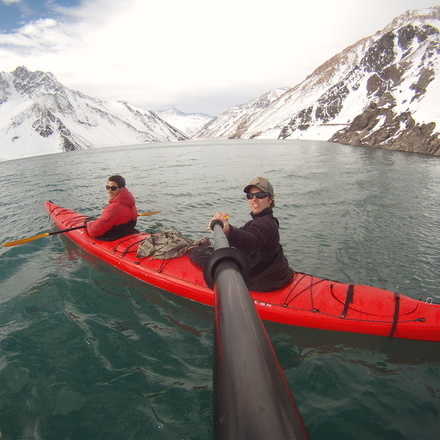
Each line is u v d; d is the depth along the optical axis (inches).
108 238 260.4
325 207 421.4
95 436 106.3
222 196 515.2
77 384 129.2
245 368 40.3
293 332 162.1
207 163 1122.7
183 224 362.9
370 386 125.6
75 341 157.2
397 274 229.8
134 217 266.2
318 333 160.7
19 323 175.5
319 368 136.0
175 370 135.9
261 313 168.4
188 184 652.7
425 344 150.6
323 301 166.4
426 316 154.6
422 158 1024.9
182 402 118.4
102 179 796.0
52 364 141.4
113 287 212.7
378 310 159.5
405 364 138.2
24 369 138.6
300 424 35.8
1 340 160.1
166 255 219.1
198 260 206.1
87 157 2076.8
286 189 558.6
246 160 1186.6
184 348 150.9
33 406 119.2
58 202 517.0
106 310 186.2
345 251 273.6
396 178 631.2
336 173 734.5
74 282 221.0
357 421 110.0
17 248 293.4
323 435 105.5
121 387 126.9
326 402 118.5
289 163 1009.5
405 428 106.8
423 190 504.4
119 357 145.1
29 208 479.5
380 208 405.7
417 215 368.8
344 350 148.3
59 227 335.9
